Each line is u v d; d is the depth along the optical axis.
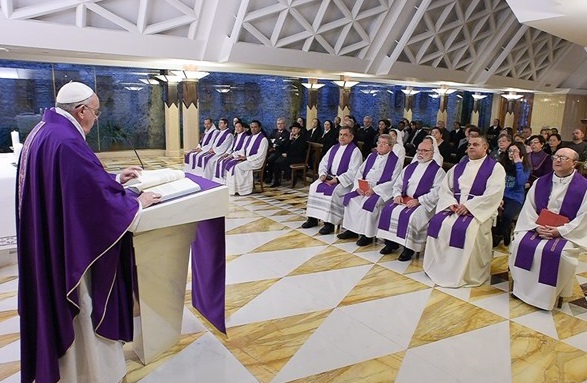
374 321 2.59
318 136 7.53
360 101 11.96
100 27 5.29
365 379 2.04
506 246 4.00
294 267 3.41
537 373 2.12
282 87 10.63
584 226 2.71
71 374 1.75
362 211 3.93
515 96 12.73
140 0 5.15
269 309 2.71
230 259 3.55
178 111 9.22
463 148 6.40
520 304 2.85
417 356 2.24
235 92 10.06
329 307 2.75
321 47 7.22
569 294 2.81
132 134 9.30
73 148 1.59
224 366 2.11
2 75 7.72
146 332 2.06
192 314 2.59
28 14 4.67
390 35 7.49
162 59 6.28
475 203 3.09
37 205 1.63
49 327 1.68
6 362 2.10
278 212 5.11
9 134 7.97
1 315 2.56
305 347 2.29
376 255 3.71
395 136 5.33
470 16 8.02
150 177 1.96
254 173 6.83
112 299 1.77
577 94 13.20
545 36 9.87
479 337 2.43
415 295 2.95
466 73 9.74
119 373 1.87
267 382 2.00
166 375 2.02
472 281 3.14
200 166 6.80
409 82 11.07
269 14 6.07
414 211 3.54
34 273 1.70
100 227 1.62
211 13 5.75
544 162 4.55
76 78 8.45
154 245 1.96
